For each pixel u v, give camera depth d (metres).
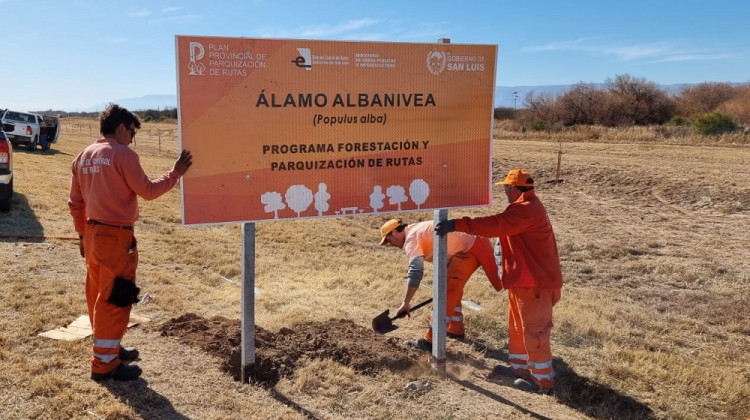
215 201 4.09
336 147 4.39
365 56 4.38
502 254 4.68
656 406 4.54
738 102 47.78
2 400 3.68
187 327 5.24
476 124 4.79
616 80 54.22
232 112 4.06
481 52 4.72
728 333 6.43
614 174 18.70
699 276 8.77
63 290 5.94
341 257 9.06
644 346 5.88
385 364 4.86
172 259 8.05
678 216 13.96
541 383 4.62
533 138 37.53
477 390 4.62
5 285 5.89
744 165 19.81
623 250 10.37
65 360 4.34
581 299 7.45
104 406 3.69
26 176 14.25
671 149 26.06
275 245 9.59
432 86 4.61
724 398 4.70
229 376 4.41
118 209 3.86
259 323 5.79
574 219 13.77
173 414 3.76
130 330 5.16
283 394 4.23
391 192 4.59
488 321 6.23
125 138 4.01
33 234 8.29
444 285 4.77
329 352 4.93
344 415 4.04
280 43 4.13
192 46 3.90
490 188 4.91
